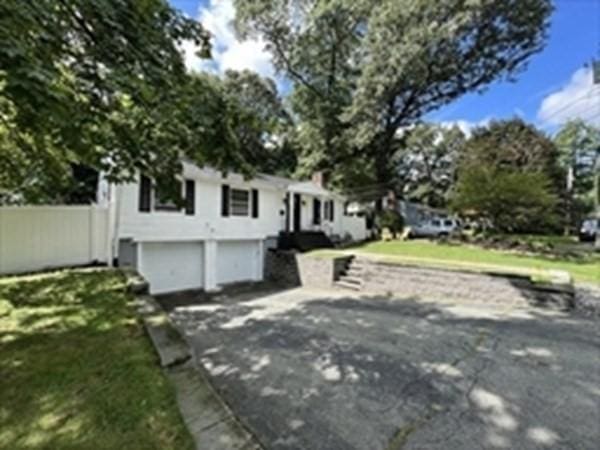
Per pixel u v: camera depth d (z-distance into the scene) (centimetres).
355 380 522
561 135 3312
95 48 348
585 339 707
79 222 930
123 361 352
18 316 492
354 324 830
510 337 720
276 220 1703
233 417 268
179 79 416
